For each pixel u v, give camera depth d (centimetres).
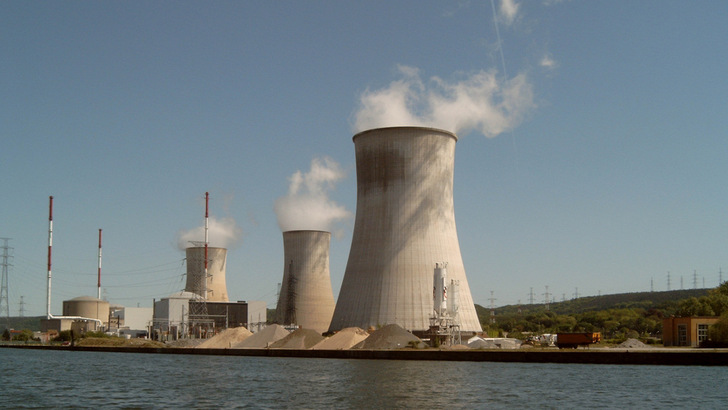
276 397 3762
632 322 14988
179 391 4116
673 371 5097
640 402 3459
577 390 3934
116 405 3525
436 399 3600
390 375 4934
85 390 4247
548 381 4416
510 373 5012
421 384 4300
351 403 3500
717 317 7931
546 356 6062
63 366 6700
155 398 3794
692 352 5634
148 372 5700
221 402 3591
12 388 4406
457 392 3888
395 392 3906
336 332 8825
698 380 4444
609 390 3928
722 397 3631
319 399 3656
